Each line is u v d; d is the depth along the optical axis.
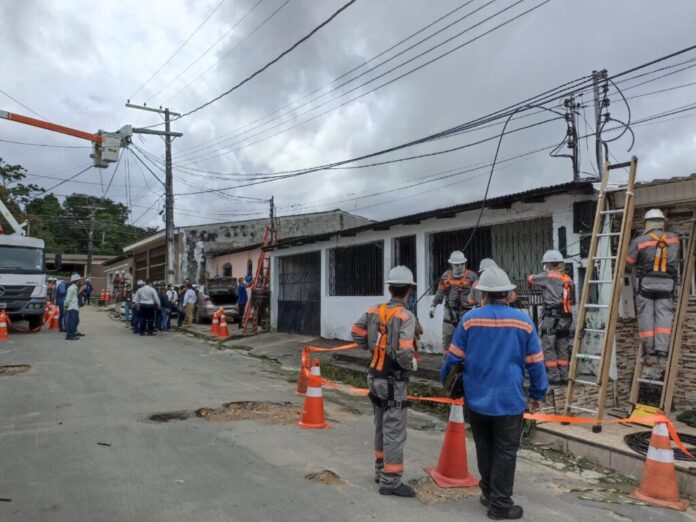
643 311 6.54
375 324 4.81
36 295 17.73
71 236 66.44
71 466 5.15
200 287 22.64
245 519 4.07
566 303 7.46
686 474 4.91
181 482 4.79
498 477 4.19
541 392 4.31
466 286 8.43
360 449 5.96
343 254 15.38
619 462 5.49
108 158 13.66
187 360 12.64
